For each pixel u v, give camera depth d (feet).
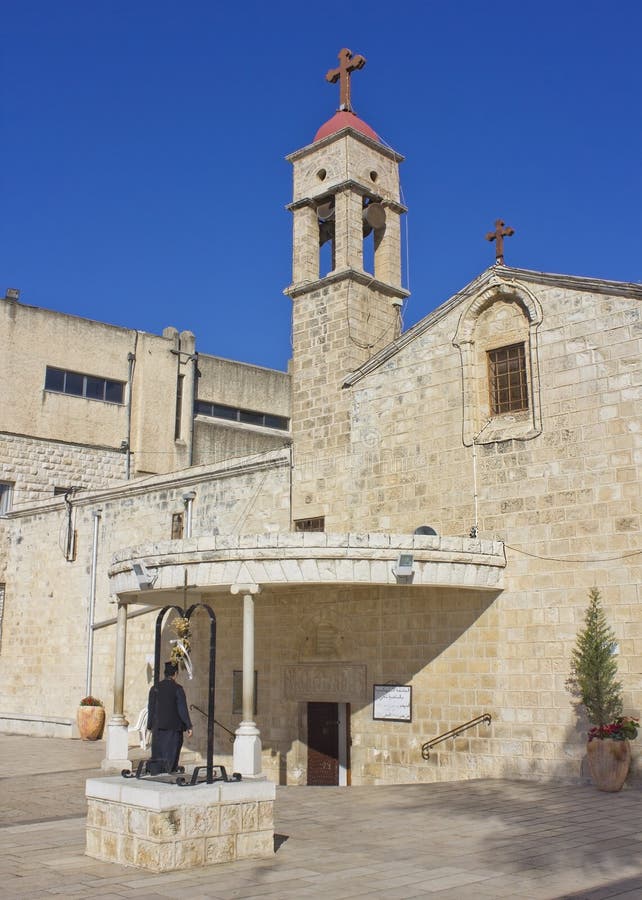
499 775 61.31
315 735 73.36
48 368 121.60
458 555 61.26
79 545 105.70
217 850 35.91
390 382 73.87
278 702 75.36
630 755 54.75
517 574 63.10
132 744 89.66
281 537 59.41
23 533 114.62
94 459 123.03
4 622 114.11
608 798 51.42
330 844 39.93
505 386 67.82
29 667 108.88
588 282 62.90
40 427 119.03
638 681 56.29
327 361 79.30
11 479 115.55
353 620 71.72
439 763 64.54
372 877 33.19
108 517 101.81
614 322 61.62
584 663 57.00
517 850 37.88
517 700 61.41
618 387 60.70
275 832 43.06
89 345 125.70
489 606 63.98
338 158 82.79
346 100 86.43
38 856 37.70
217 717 80.12
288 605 76.33
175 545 61.82
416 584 60.18
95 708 94.94
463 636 64.95
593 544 59.98
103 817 37.24
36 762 74.54
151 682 91.56
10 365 117.80
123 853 35.91
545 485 63.00
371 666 69.92
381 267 84.48
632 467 59.11
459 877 33.06
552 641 60.59
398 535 60.29
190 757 81.30
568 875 33.24
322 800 53.31
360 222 81.97
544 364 64.64
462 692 64.23
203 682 82.23
